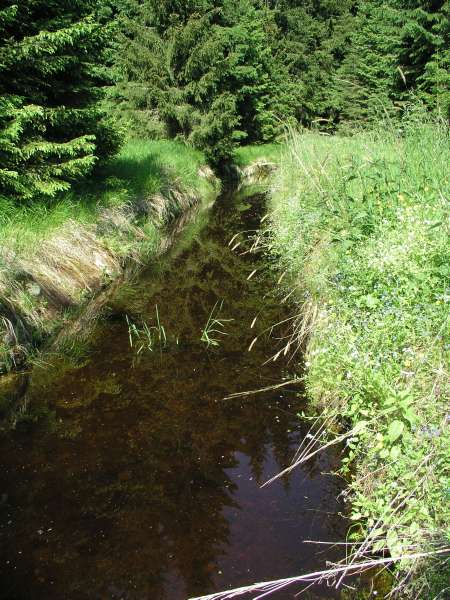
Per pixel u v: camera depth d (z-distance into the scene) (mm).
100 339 5809
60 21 6914
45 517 3246
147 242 9305
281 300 6887
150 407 4480
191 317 6512
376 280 4703
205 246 9977
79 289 6668
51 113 6797
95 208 8438
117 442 3998
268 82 28125
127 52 18938
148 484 3549
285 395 4633
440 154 6594
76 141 6914
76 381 4910
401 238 4930
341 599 2658
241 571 2857
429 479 2742
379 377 3525
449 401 3168
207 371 5109
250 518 3244
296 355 5355
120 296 7156
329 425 3949
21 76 6762
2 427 4176
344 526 3166
